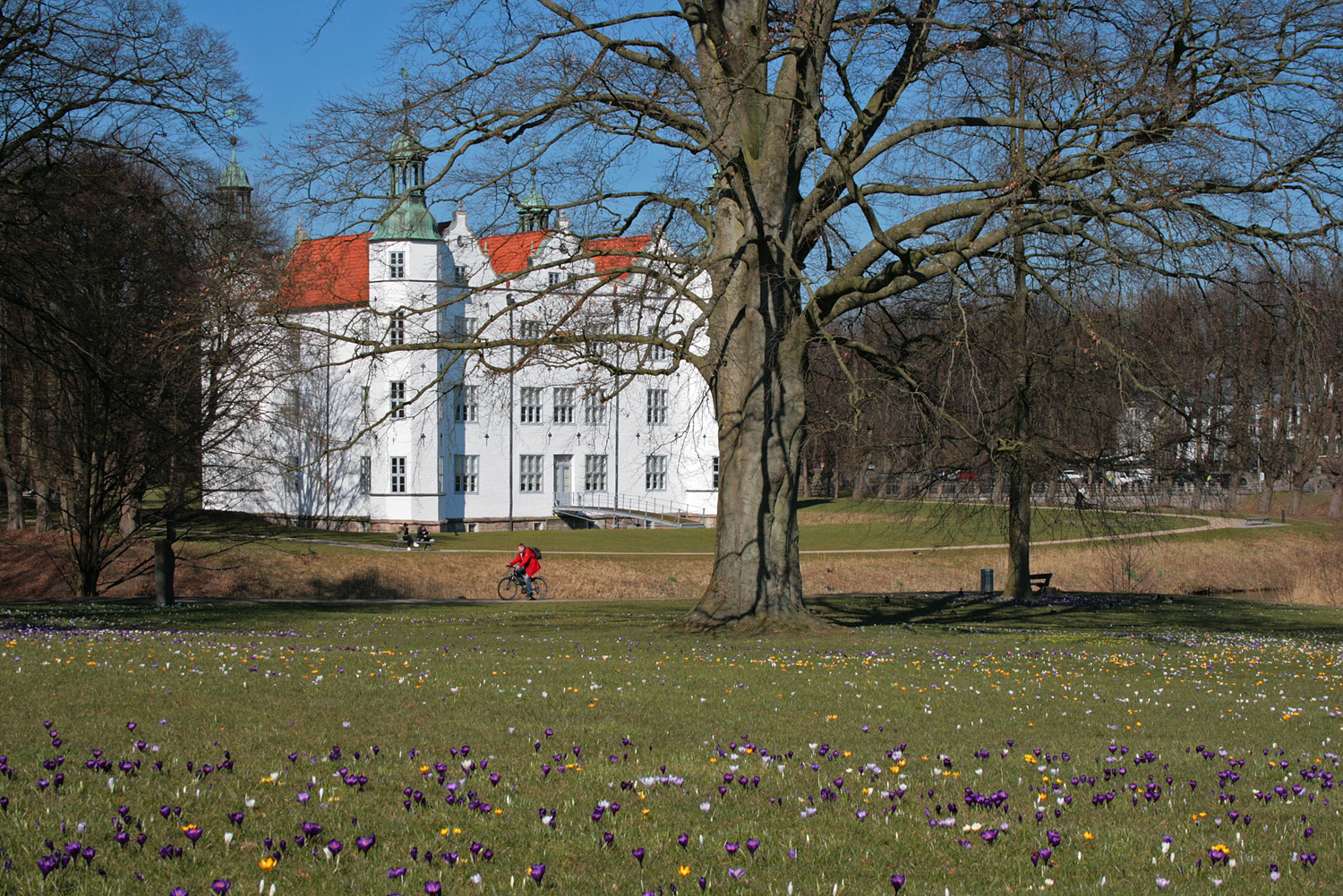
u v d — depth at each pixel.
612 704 10.84
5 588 36.19
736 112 20.52
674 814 6.54
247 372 33.50
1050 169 18.33
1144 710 11.81
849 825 6.39
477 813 6.37
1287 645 19.83
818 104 20.28
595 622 23.02
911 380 20.08
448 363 19.98
